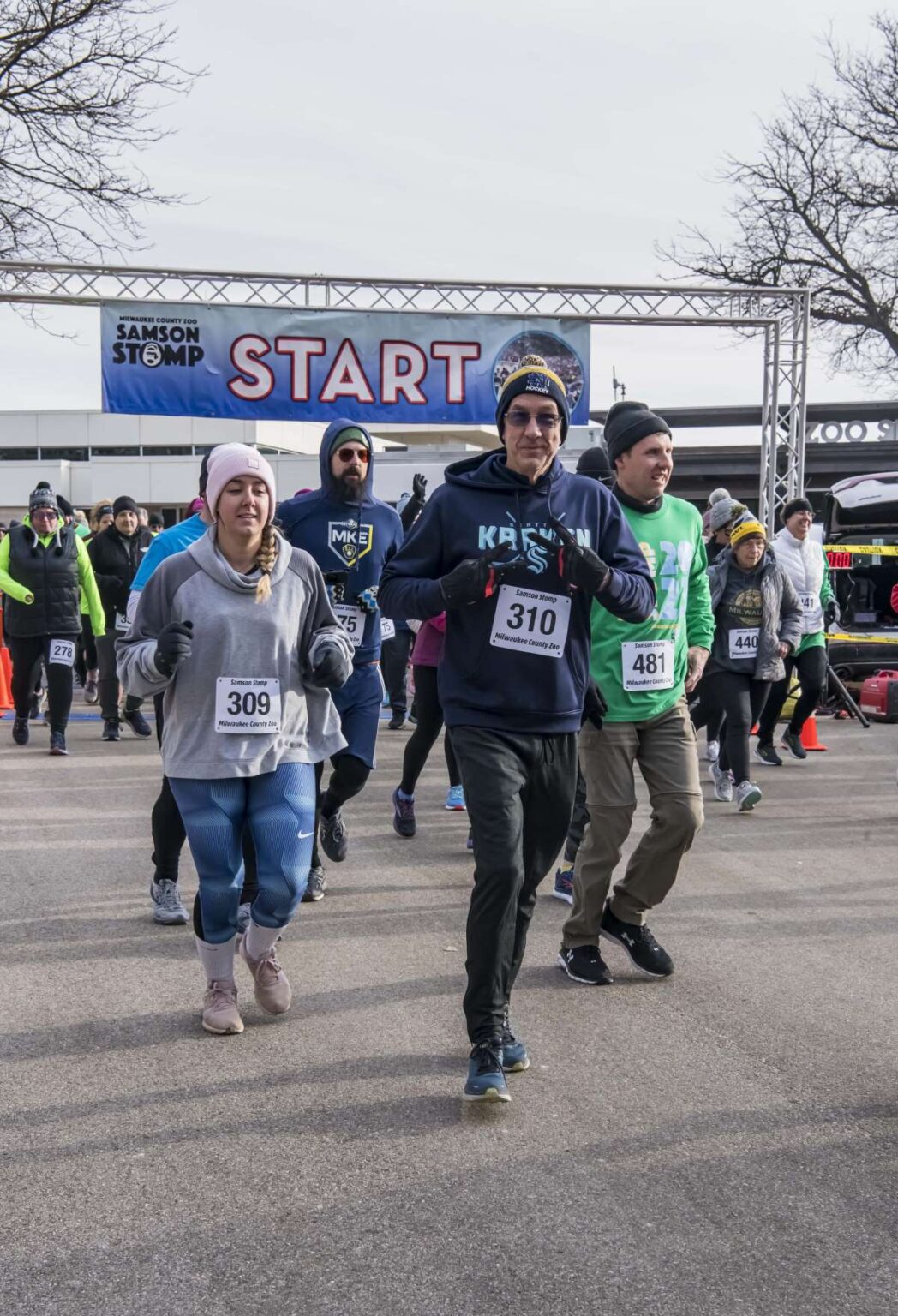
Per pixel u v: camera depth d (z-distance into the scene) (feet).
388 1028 14.52
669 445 15.87
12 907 19.58
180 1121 12.09
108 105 55.06
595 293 46.50
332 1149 11.50
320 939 18.03
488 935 12.50
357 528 19.52
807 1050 14.01
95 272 43.50
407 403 45.50
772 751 35.42
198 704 13.70
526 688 12.81
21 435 188.55
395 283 45.11
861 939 18.45
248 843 17.06
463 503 13.08
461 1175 11.02
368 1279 9.40
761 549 27.50
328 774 31.76
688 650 16.93
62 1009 15.14
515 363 45.93
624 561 13.44
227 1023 14.30
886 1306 9.10
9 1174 11.04
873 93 89.56
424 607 12.50
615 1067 13.50
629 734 15.76
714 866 23.11
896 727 44.19
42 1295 9.20
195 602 13.57
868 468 143.13
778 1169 11.18
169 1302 9.12
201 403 44.50
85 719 43.98
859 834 26.02
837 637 49.73
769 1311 9.02
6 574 34.86
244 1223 10.21
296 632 13.97
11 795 28.91
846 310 91.81
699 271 94.17
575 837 20.11
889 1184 10.92
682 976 16.66
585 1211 10.41
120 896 20.27
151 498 180.45
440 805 28.48
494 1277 9.43
